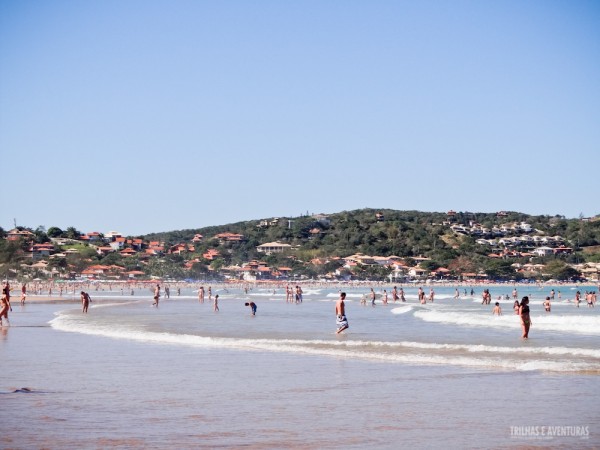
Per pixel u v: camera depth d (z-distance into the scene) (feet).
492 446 39.32
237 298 379.14
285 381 61.62
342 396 54.39
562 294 501.15
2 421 45.70
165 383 60.59
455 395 54.29
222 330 120.06
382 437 41.42
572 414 47.03
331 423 45.11
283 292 542.16
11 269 624.18
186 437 41.39
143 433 42.39
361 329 122.62
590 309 233.35
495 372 65.77
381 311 209.56
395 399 53.01
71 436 41.57
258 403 51.72
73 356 80.28
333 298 382.22
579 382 59.41
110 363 73.92
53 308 233.35
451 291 606.96
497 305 171.83
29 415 47.44
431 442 40.27
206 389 57.52
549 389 56.24
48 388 57.93
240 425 44.60
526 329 103.09
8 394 55.31
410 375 64.59
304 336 106.63
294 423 45.14
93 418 46.50
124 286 618.03
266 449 38.78
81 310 212.43
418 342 94.07
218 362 74.49
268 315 181.27
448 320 152.25
